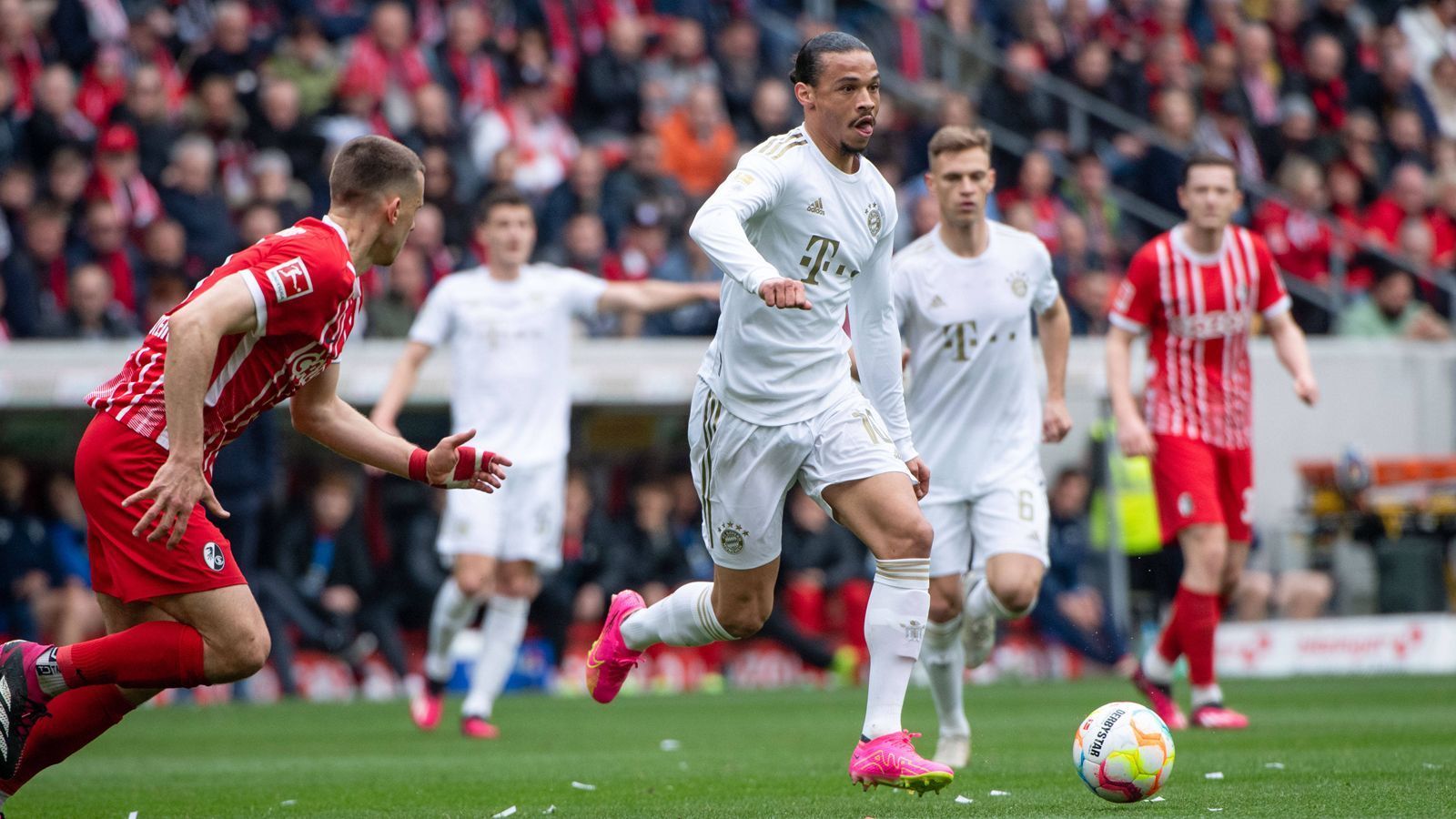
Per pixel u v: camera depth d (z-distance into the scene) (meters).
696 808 18.47
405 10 56.75
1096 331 57.53
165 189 48.94
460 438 17.69
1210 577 29.42
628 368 47.34
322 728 34.38
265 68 54.44
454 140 54.59
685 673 49.50
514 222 32.41
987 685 47.03
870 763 17.41
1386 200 70.69
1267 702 36.47
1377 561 50.25
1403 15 83.44
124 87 52.50
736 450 18.52
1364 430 55.75
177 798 21.03
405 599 47.03
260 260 15.88
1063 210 62.19
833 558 50.84
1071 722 32.56
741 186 17.41
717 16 67.19
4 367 42.22
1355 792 18.56
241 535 42.56
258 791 21.83
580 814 18.09
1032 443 24.36
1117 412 29.48
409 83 55.69
